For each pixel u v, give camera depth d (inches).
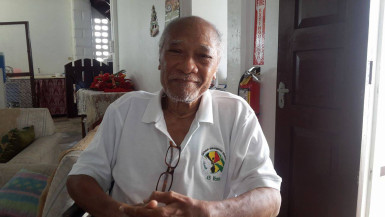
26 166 71.8
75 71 240.1
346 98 56.2
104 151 39.4
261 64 79.1
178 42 35.5
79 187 36.2
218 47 37.4
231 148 39.2
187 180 36.9
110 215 33.6
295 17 65.6
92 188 35.9
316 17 61.1
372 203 61.6
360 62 53.4
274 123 76.2
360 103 54.1
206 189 37.8
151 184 37.7
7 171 71.7
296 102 67.3
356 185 55.9
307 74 64.0
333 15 57.8
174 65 36.1
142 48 144.2
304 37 63.4
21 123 102.4
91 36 289.3
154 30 124.0
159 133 38.4
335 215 60.0
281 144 71.6
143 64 143.8
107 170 39.5
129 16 162.4
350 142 56.2
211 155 38.2
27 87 239.8
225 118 39.9
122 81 144.0
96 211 34.5
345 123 56.7
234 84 86.9
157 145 38.1
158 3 120.5
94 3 282.4
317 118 62.1
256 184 35.9
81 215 38.9
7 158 87.4
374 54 53.9
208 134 38.6
